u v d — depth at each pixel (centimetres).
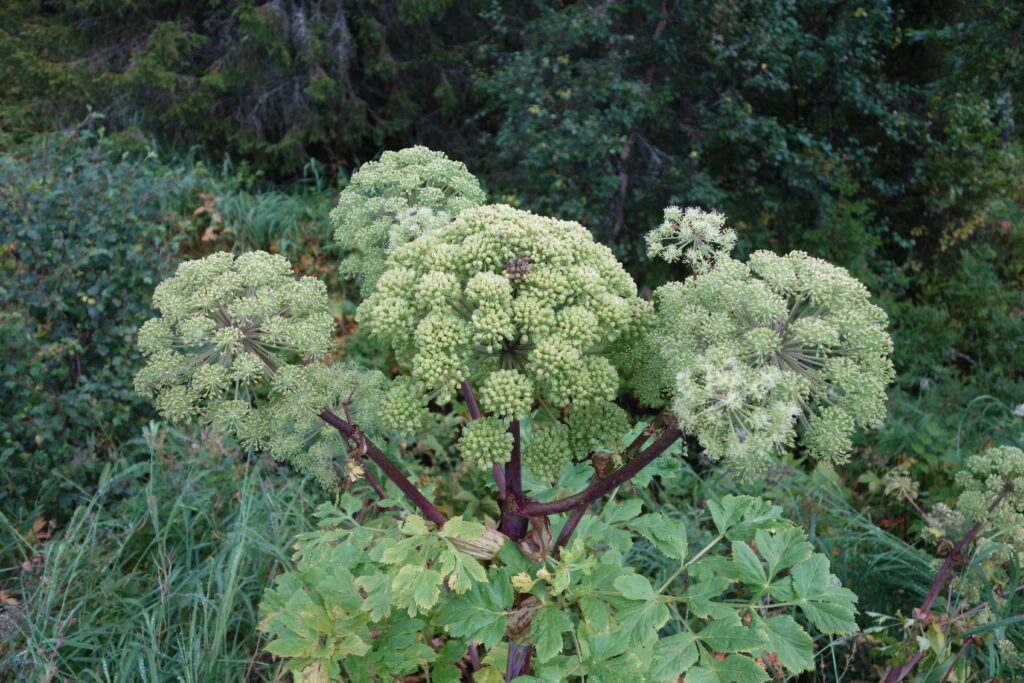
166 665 369
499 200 857
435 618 218
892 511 539
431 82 1056
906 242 1000
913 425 627
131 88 954
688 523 477
